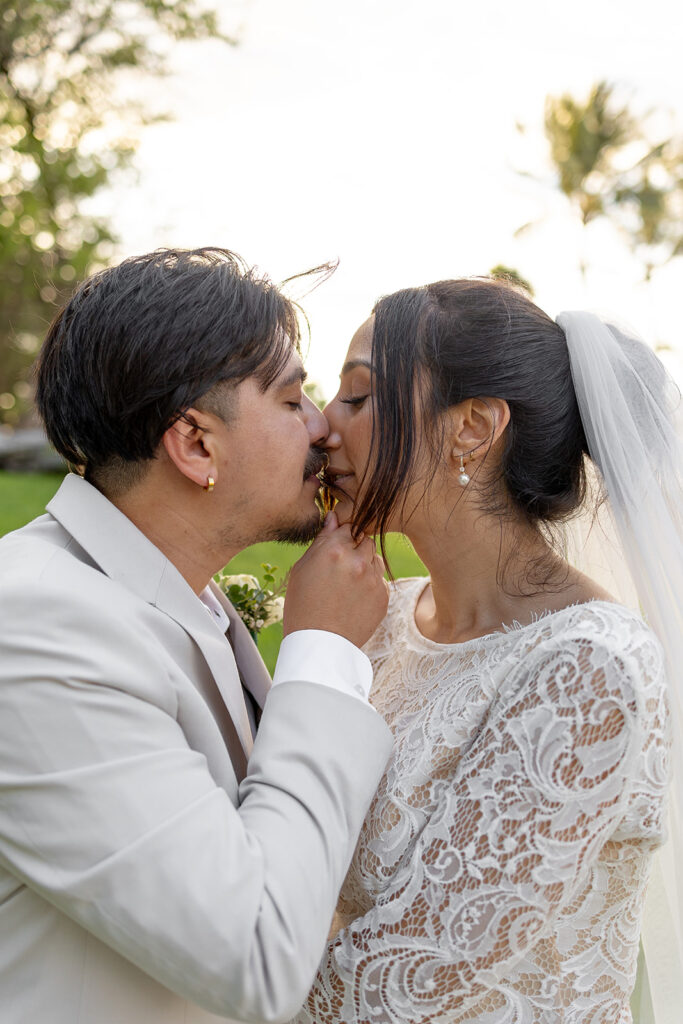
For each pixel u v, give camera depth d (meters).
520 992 1.46
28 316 13.30
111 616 1.39
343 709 1.47
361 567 1.63
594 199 21.97
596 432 1.64
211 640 1.60
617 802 1.35
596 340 1.66
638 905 1.51
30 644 1.32
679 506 1.66
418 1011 1.39
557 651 1.40
